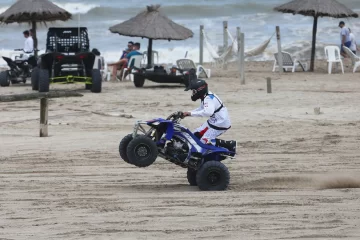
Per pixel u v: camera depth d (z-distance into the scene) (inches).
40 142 1708.9
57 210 1031.0
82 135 1813.5
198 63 4264.3
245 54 3767.2
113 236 887.7
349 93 2691.9
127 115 2148.1
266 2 6505.9
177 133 1180.5
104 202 1083.3
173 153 1175.0
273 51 4515.3
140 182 1272.1
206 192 1162.0
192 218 973.8
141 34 3400.6
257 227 922.1
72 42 2945.4
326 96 2596.0
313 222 943.0
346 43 3858.3
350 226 921.5
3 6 6555.1
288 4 3777.1
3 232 911.7
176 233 898.1
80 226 936.9
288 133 1825.8
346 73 3526.1
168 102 2491.4
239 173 1346.0
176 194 1142.3
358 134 1795.0
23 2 3324.3
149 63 3457.2
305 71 3686.0
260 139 1747.0
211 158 1202.6
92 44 5191.9
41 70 2797.7
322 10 3668.8
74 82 2837.1
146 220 964.0
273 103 2426.2
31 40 3329.2
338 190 1159.6
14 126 1987.0
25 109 2330.2
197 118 2096.5
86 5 6530.5
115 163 1457.9
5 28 5679.1
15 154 1552.7
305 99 2516.0
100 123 2028.8
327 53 3572.8
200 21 6107.3
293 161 1471.5
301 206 1037.8
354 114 2142.0
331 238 869.8
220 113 1194.0
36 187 1214.9
